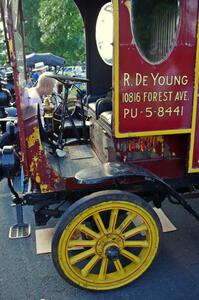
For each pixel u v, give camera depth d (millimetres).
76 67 9812
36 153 2355
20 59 2527
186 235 3146
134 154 2535
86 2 3564
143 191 2576
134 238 2801
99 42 3686
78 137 3592
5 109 4297
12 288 2537
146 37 2186
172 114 2363
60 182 2438
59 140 3221
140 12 2139
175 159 2605
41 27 12594
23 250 2979
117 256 2342
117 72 2203
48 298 2430
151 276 2623
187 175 2676
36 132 2324
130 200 2266
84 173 2236
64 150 3326
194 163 2498
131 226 2814
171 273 2652
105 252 2342
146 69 2240
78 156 3145
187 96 2350
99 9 3600
